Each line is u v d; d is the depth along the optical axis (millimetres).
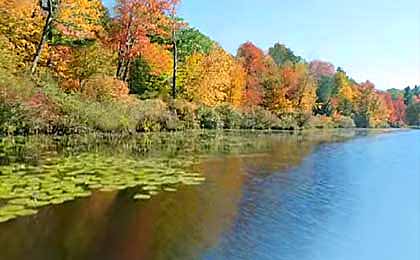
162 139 24688
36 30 26828
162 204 8906
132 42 34375
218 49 47062
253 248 6516
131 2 33562
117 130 25984
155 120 30781
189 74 40688
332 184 12430
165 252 6184
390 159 20469
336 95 74000
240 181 12062
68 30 27812
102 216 7824
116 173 12117
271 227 7645
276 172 14102
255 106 48969
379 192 11492
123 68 35562
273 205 9336
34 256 5816
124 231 7027
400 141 35594
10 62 21359
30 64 24953
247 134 35031
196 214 8250
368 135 45156
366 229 7930
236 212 8562
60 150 16609
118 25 34188
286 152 21078
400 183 13094
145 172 12578
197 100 40469
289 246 6715
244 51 63656
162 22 35219
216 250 6348
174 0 34844
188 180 11680
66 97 23375
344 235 7484
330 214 8844
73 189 9797
